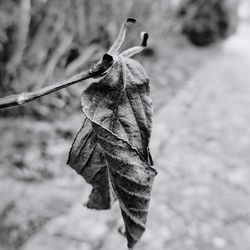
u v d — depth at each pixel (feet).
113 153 0.45
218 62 8.75
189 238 2.79
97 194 0.55
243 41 11.59
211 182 3.59
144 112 0.47
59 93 4.01
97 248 2.58
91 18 4.66
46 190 3.09
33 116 4.07
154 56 7.38
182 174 3.71
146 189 0.46
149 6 6.66
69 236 2.64
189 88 6.40
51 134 3.86
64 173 3.36
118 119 0.46
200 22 10.26
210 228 2.92
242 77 7.60
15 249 2.48
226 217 3.06
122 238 2.68
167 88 6.13
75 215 2.85
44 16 4.02
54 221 2.77
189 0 9.78
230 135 4.75
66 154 3.62
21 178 3.19
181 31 10.00
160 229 2.87
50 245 2.54
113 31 5.12
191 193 3.38
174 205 3.18
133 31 5.80
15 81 3.97
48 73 4.09
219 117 5.32
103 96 0.46
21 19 3.71
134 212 0.47
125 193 0.46
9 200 2.88
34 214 2.78
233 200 3.31
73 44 4.44
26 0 3.70
